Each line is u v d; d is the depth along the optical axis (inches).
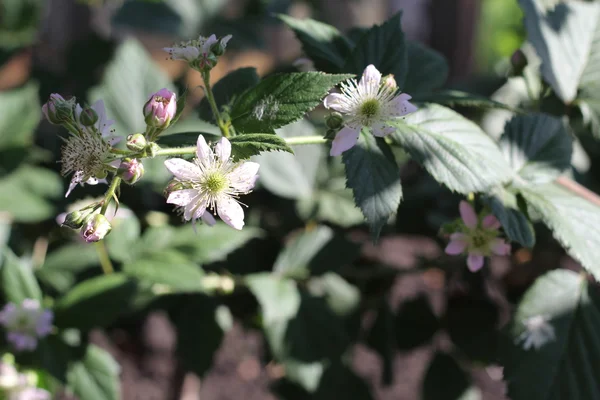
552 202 16.5
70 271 20.3
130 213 19.7
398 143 15.7
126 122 20.8
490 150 15.8
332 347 19.7
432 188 22.9
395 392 25.4
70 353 18.9
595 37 19.1
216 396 26.1
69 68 27.9
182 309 20.4
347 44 17.4
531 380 17.1
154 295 19.7
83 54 28.0
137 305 19.7
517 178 16.8
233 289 20.3
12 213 20.6
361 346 28.0
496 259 24.3
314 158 21.3
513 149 17.1
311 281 20.6
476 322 20.4
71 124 15.1
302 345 19.6
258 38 29.8
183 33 29.5
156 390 26.1
